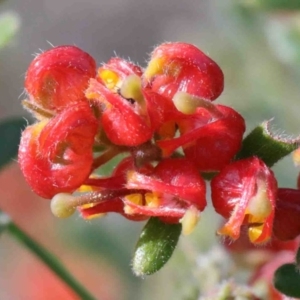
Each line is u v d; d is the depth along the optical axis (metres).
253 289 0.17
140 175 0.14
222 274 0.18
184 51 0.14
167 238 0.14
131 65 0.14
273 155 0.14
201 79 0.14
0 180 0.33
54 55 0.14
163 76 0.14
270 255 0.18
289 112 0.28
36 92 0.14
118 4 0.50
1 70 0.46
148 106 0.14
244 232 0.15
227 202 0.14
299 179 0.15
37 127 0.14
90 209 0.14
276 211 0.14
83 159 0.14
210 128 0.14
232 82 0.29
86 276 0.30
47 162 0.14
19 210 0.33
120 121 0.14
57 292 0.32
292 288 0.15
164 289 0.23
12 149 0.18
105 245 0.30
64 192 0.14
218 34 0.31
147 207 0.14
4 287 0.35
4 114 0.46
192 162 0.14
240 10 0.26
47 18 0.50
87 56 0.14
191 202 0.14
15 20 0.19
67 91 0.14
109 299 0.29
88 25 0.51
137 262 0.14
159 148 0.14
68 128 0.14
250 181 0.14
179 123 0.14
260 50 0.27
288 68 0.28
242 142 0.14
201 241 0.22
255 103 0.28
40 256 0.18
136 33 0.50
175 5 0.48
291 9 0.18
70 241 0.31
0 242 0.36
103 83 0.14
